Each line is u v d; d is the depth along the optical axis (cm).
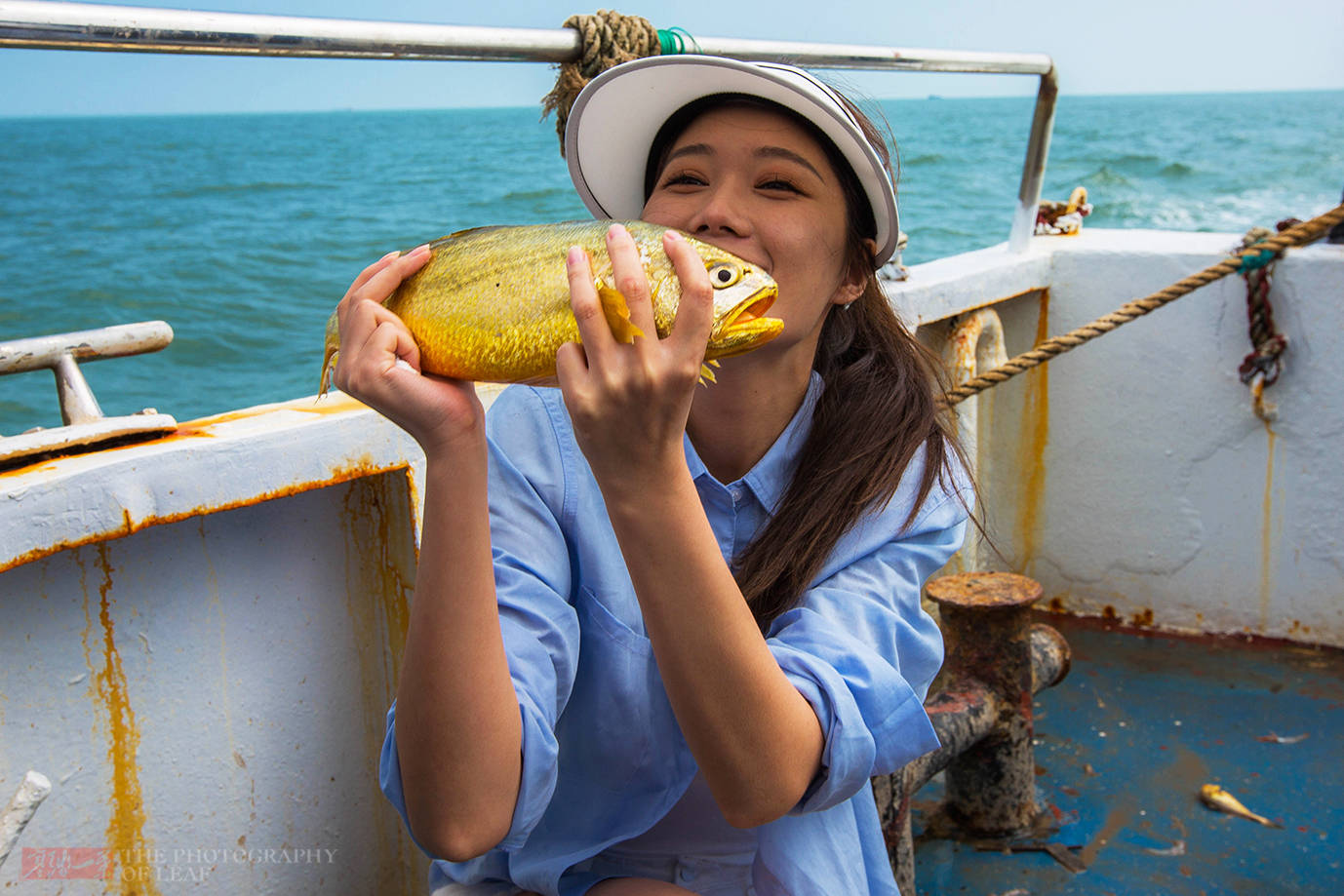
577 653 141
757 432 153
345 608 195
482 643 115
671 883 143
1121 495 363
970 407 329
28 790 124
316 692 193
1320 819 259
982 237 1764
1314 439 329
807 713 122
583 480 149
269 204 2319
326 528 190
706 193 136
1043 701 320
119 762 168
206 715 178
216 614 178
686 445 152
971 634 249
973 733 239
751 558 150
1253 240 327
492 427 156
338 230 1842
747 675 112
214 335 1120
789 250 133
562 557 147
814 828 145
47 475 142
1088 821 262
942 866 246
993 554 387
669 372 95
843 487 149
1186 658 343
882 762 134
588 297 93
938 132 5038
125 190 2819
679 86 141
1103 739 298
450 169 3120
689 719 115
